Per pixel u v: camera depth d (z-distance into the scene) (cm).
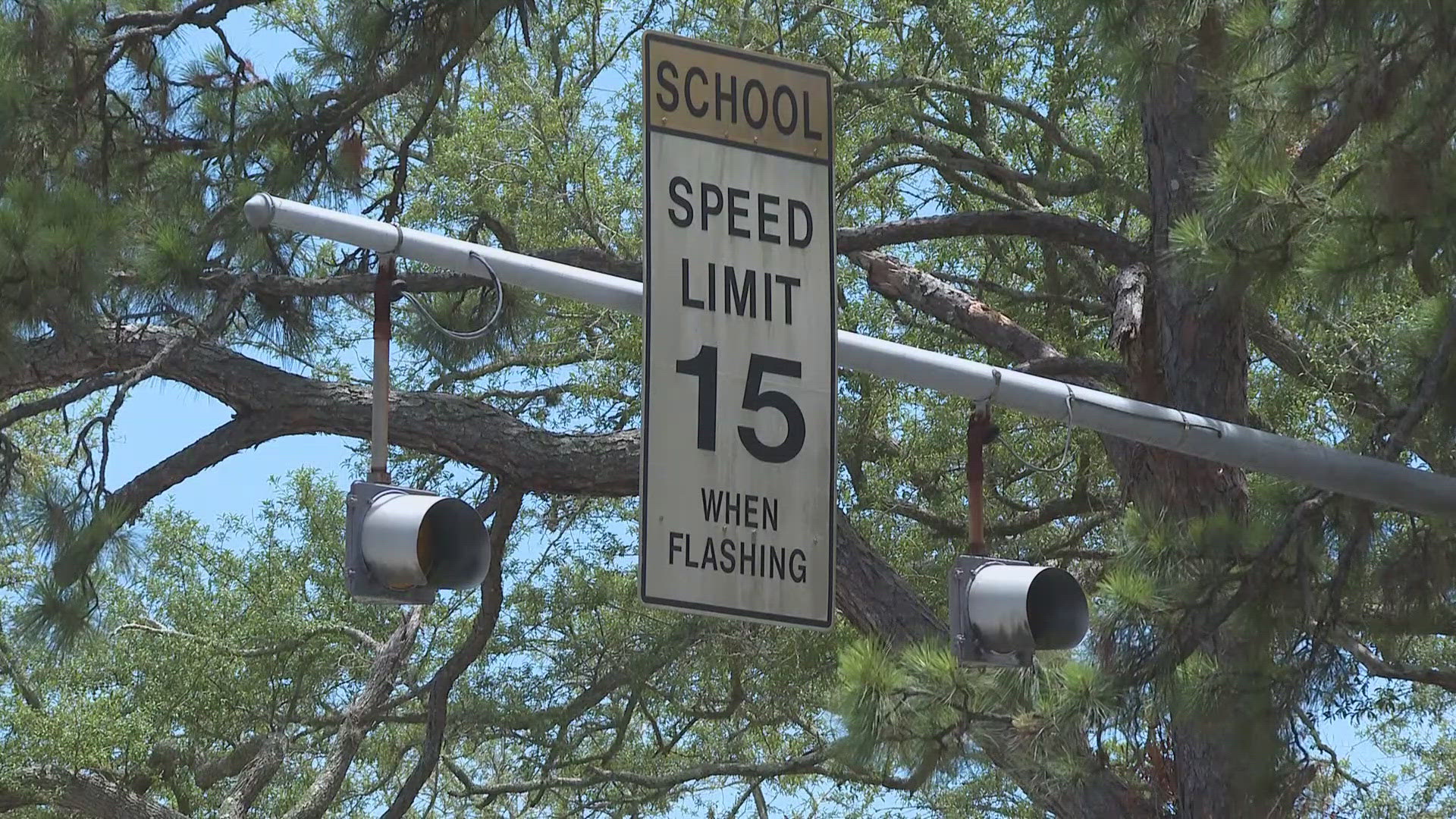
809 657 3788
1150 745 2442
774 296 1543
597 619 4156
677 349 1493
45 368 2919
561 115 3969
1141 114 2920
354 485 1423
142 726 3778
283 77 3011
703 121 1545
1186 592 1834
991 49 3872
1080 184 3631
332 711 4316
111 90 2936
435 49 3002
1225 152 1947
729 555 1477
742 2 3900
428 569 1422
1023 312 3994
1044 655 1898
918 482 4072
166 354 2636
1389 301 2920
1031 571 1567
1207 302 2062
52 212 2308
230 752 4369
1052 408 1622
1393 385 2038
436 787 5075
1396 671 2155
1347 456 1703
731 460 1494
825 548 1517
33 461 3844
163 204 2888
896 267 3328
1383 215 1806
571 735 4169
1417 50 1906
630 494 3044
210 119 3012
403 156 3181
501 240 3650
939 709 1844
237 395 2948
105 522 2509
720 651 3997
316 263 3272
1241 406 2789
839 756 1884
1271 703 1848
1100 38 2153
